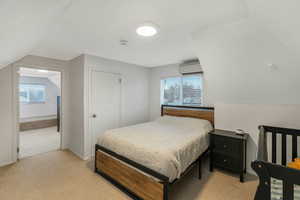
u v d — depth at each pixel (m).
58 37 2.13
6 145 2.71
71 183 2.15
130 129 2.74
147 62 3.71
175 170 1.62
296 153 1.99
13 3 0.80
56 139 4.27
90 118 3.09
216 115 2.83
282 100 2.14
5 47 1.45
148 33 1.99
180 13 1.50
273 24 1.28
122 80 3.70
